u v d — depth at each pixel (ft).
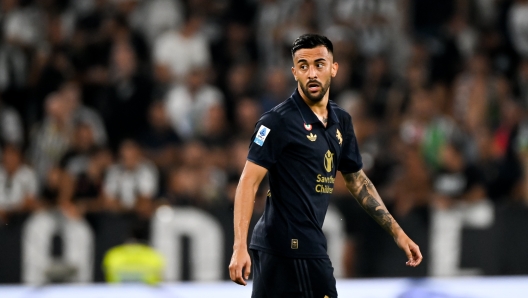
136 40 142.41
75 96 130.62
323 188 52.90
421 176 113.19
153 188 116.37
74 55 140.67
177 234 108.06
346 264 108.78
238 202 50.75
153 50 143.74
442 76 147.64
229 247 108.68
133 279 100.68
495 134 134.72
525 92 149.59
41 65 138.10
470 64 146.61
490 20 158.81
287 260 52.31
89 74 138.10
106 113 132.16
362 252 109.19
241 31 147.54
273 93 134.31
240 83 137.80
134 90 133.18
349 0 150.41
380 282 84.69
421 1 157.58
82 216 107.45
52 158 125.70
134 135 132.26
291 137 51.75
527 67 151.12
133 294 81.82
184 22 143.95
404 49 151.64
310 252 52.21
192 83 133.18
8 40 140.26
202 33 146.00
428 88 144.15
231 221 108.88
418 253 55.16
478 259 111.34
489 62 151.94
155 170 117.80
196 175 114.83
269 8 150.82
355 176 56.80
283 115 51.90
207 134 126.21
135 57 141.08
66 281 106.32
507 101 143.33
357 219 109.40
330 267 53.11
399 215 110.93
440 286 84.33
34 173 120.78
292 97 52.90
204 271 108.06
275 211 52.65
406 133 126.62
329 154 53.01
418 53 147.23
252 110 130.21
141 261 101.14
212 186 114.73
